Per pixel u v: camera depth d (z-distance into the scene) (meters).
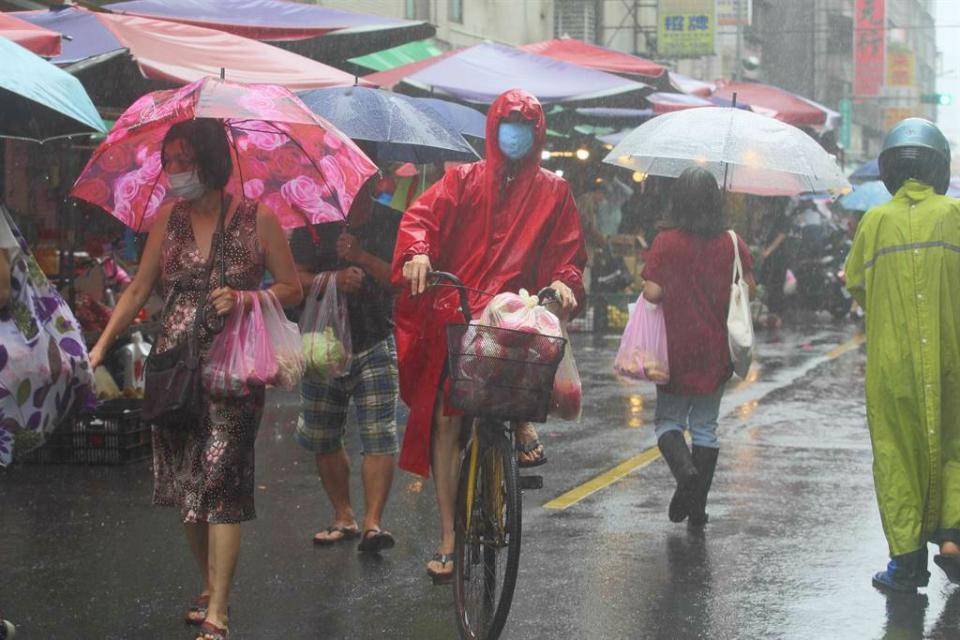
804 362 19.67
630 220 25.56
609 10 47.69
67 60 10.98
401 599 7.05
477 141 13.69
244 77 11.44
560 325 6.29
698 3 44.06
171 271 6.22
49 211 14.59
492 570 6.16
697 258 8.50
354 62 17.39
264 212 6.27
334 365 7.58
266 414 13.83
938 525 7.20
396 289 7.90
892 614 6.80
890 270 7.18
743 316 8.48
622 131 25.73
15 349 5.72
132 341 11.62
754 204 28.19
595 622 6.64
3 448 5.81
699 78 61.62
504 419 5.92
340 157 7.15
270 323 6.18
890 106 113.12
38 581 7.39
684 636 6.43
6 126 6.12
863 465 11.08
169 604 6.96
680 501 8.59
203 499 6.11
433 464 7.13
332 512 9.20
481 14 38.06
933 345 7.09
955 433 7.18
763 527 8.76
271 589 7.23
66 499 9.52
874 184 29.20
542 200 6.93
